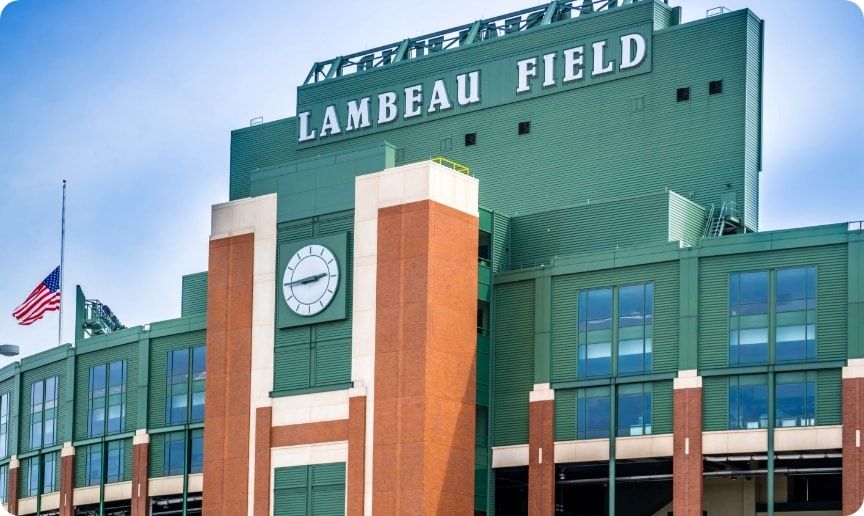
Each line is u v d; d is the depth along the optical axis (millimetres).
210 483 106000
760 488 103062
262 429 104250
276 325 105375
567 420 100875
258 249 107438
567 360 101688
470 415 100812
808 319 94812
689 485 95625
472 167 122812
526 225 110125
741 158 111312
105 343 125188
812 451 93750
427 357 98125
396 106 127500
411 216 100625
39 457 129875
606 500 109875
